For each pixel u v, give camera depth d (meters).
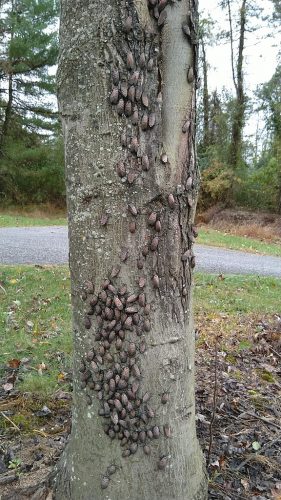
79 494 2.06
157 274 1.88
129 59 1.69
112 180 1.79
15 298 5.52
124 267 1.85
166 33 1.73
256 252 12.50
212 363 4.10
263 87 20.08
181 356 2.01
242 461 2.60
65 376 3.57
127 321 1.88
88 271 1.90
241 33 19.95
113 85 1.72
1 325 4.64
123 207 1.81
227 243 13.91
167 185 1.82
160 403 1.97
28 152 21.14
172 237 1.88
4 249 9.02
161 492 2.02
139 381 1.93
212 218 20.09
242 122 20.80
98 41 1.70
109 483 2.00
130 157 1.77
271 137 20.95
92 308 1.92
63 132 1.92
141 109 1.74
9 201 21.67
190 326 2.06
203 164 21.66
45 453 2.57
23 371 3.65
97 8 1.69
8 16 20.05
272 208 20.20
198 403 3.27
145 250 1.84
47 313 5.09
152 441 1.99
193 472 2.14
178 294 1.95
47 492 2.19
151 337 1.91
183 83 1.78
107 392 1.95
